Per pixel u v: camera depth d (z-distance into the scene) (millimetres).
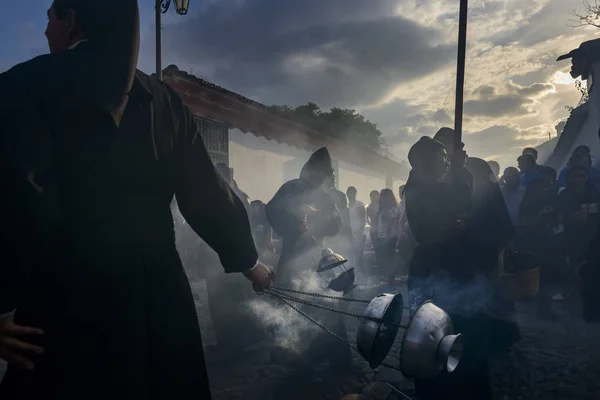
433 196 3445
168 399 1562
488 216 3494
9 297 1285
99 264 1450
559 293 6328
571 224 6141
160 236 1610
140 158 1561
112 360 1439
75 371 1403
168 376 1566
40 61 1498
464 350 3150
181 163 1758
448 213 3418
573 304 6023
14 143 1320
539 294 5535
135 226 1530
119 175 1509
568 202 6230
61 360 1401
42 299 1421
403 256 7957
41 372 1402
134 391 1458
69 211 1437
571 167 6270
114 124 1511
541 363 4105
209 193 1772
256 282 1969
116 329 1452
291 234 4359
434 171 3467
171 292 1599
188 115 1787
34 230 1290
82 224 1443
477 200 3521
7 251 1266
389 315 2990
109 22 1582
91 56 1547
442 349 2553
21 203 1285
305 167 4520
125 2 1597
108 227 1474
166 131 1676
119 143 1516
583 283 5207
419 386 3168
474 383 3092
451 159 3596
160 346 1556
